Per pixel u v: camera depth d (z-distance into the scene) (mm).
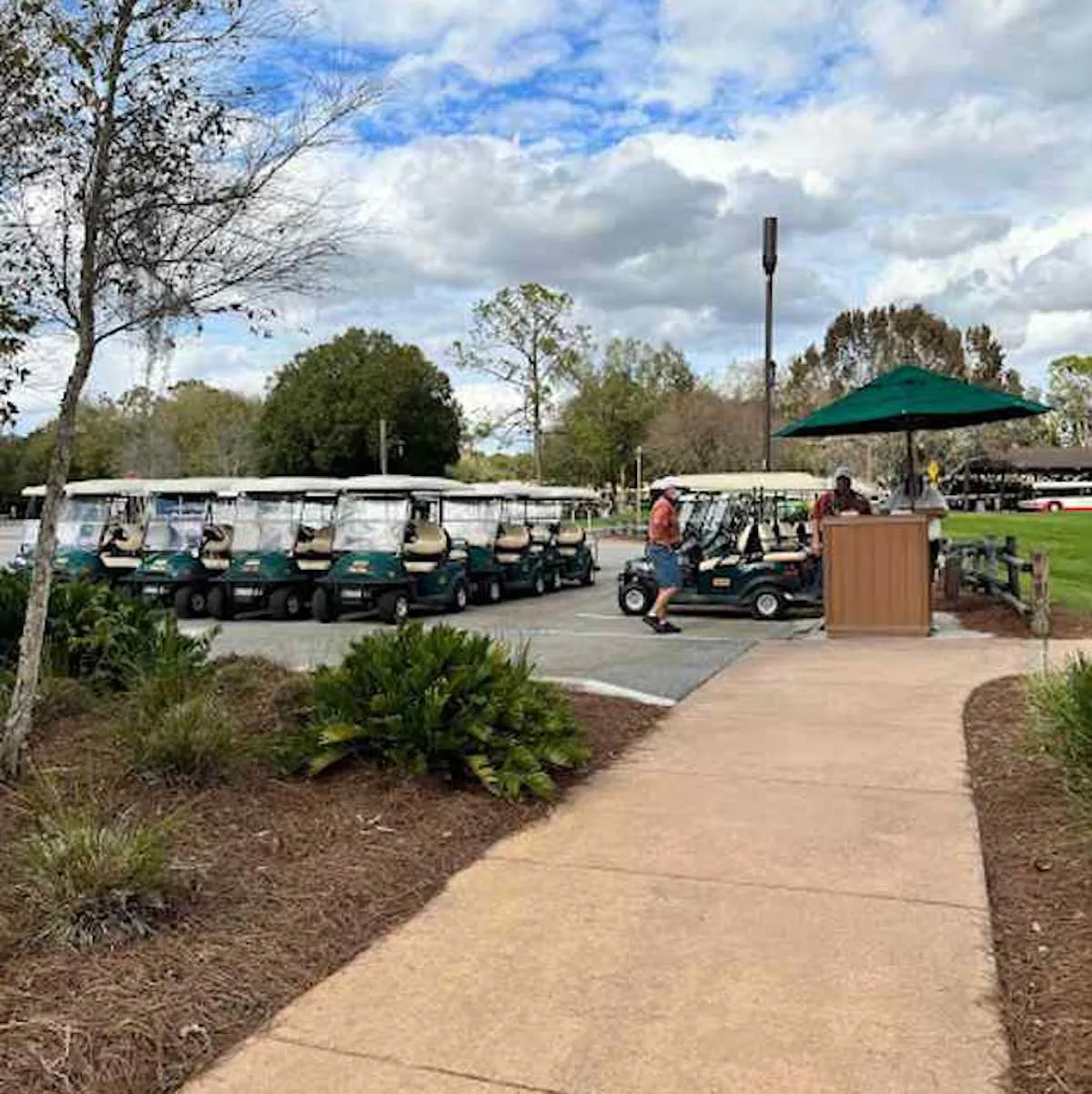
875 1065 2641
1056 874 3789
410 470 56250
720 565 12750
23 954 3154
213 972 3096
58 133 5133
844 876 3881
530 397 42938
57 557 14195
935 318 56562
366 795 4742
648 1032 2818
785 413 51469
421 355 56812
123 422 37469
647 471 50219
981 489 66438
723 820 4547
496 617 13586
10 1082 2523
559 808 4750
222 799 4578
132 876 3377
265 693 6184
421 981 3119
